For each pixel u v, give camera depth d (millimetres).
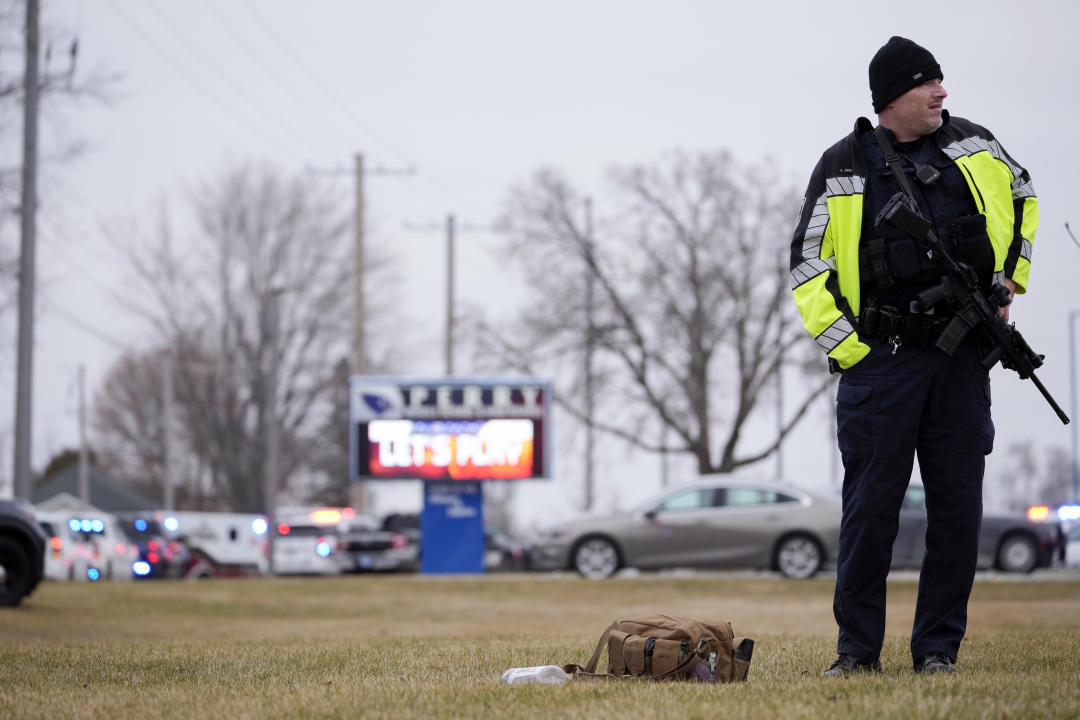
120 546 111125
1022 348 19625
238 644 32125
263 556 122938
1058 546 80750
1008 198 19969
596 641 30375
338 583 80875
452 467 93000
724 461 158250
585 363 157000
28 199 84500
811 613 53406
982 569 79500
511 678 20312
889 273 19266
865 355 19406
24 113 85188
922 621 20375
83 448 180625
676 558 78750
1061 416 19859
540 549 80938
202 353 194250
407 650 28062
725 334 153125
